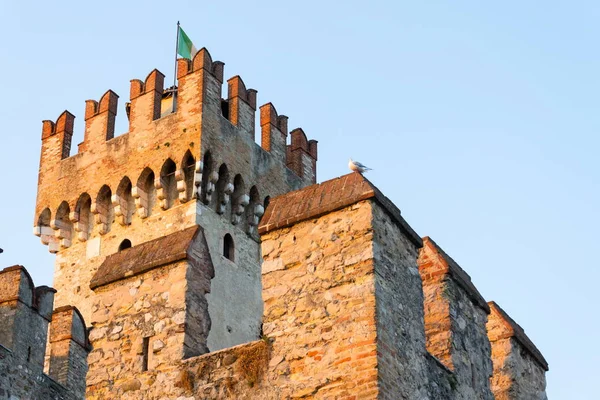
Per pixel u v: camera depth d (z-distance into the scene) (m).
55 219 52.88
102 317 20.83
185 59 52.44
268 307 19.06
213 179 49.81
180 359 19.66
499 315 23.67
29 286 27.28
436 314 21.19
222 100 53.25
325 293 18.66
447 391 19.73
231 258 49.34
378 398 17.39
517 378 23.16
